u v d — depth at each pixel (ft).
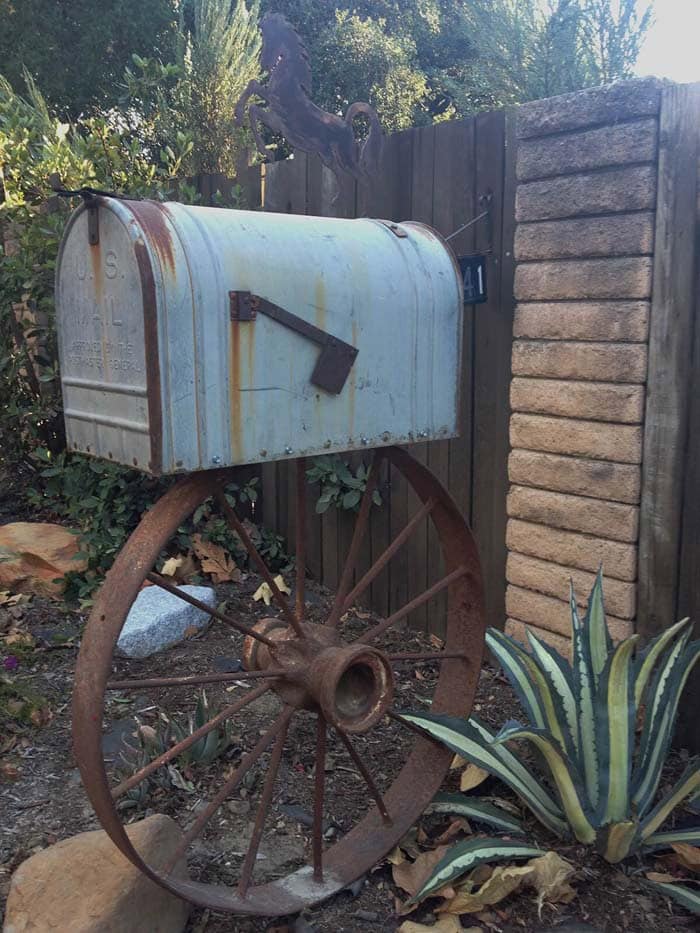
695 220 8.80
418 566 13.08
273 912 6.93
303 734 10.34
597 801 7.79
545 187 10.07
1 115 19.62
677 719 9.65
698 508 9.15
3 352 18.26
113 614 6.22
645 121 9.04
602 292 9.65
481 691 11.34
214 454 6.43
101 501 15.48
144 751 9.37
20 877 7.04
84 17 37.27
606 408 9.77
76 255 6.66
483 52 18.35
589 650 8.06
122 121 25.94
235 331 6.40
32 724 10.46
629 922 7.14
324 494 14.05
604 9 17.11
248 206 15.38
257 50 23.76
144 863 6.31
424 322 7.67
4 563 14.67
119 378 6.40
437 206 11.89
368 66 42.14
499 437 11.50
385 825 8.15
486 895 7.13
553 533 10.61
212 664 12.17
